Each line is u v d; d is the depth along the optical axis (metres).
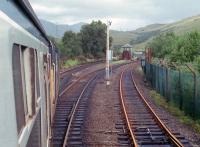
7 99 3.06
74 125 16.16
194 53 28.14
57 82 20.48
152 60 45.53
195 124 17.20
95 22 98.62
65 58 75.50
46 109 8.46
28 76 4.72
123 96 27.09
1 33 3.08
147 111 20.45
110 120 17.92
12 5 4.38
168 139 13.69
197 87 18.08
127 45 133.00
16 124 3.30
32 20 6.90
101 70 62.28
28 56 4.75
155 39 54.38
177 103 22.48
